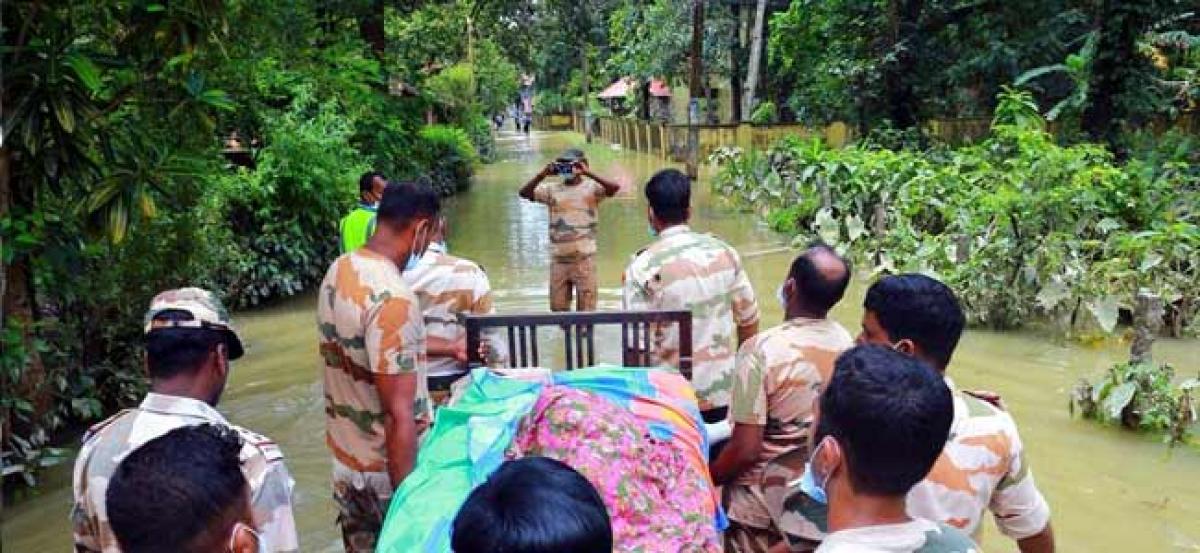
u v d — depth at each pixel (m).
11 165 4.99
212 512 1.63
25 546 4.46
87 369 5.99
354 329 2.88
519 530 1.29
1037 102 17.22
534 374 3.11
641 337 3.77
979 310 7.93
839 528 1.70
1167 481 4.93
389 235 2.99
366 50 14.78
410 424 2.87
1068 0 16.23
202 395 2.37
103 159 5.56
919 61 16.77
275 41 7.98
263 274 9.23
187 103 5.33
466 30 28.20
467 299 3.89
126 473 1.66
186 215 6.62
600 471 2.24
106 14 5.16
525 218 15.47
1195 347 7.29
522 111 54.84
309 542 4.39
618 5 34.81
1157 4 13.40
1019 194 8.05
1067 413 5.95
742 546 2.95
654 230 3.95
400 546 2.12
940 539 1.65
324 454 5.51
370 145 13.66
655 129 27.64
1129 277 7.49
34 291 5.40
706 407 3.72
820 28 17.55
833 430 1.69
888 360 1.70
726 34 26.02
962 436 2.24
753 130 21.42
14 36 4.66
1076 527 4.42
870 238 10.45
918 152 14.37
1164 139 13.77
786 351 2.79
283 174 9.25
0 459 4.29
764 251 11.70
